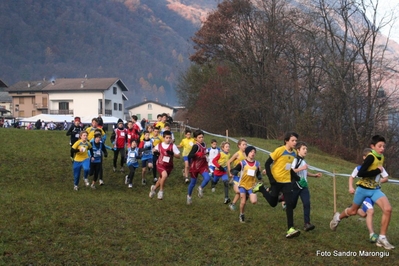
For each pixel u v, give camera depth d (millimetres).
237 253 6594
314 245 7156
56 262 5738
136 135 15391
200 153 10164
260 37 38688
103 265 5789
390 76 32594
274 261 6332
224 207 10242
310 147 32094
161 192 10398
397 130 33062
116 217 8211
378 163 7094
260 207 10891
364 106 33469
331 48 33812
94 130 13844
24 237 6570
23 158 16594
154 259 6133
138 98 142250
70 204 9148
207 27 43188
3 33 163500
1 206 8422
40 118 48969
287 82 36625
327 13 33406
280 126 38812
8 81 138125
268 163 7488
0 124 46906
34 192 11359
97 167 12867
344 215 7895
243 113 41625
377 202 7156
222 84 42188
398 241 7828
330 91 34000
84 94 68625
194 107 47719
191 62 50875
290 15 36406
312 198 13883
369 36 32344
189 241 7020
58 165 16109
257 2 38500
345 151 32062
